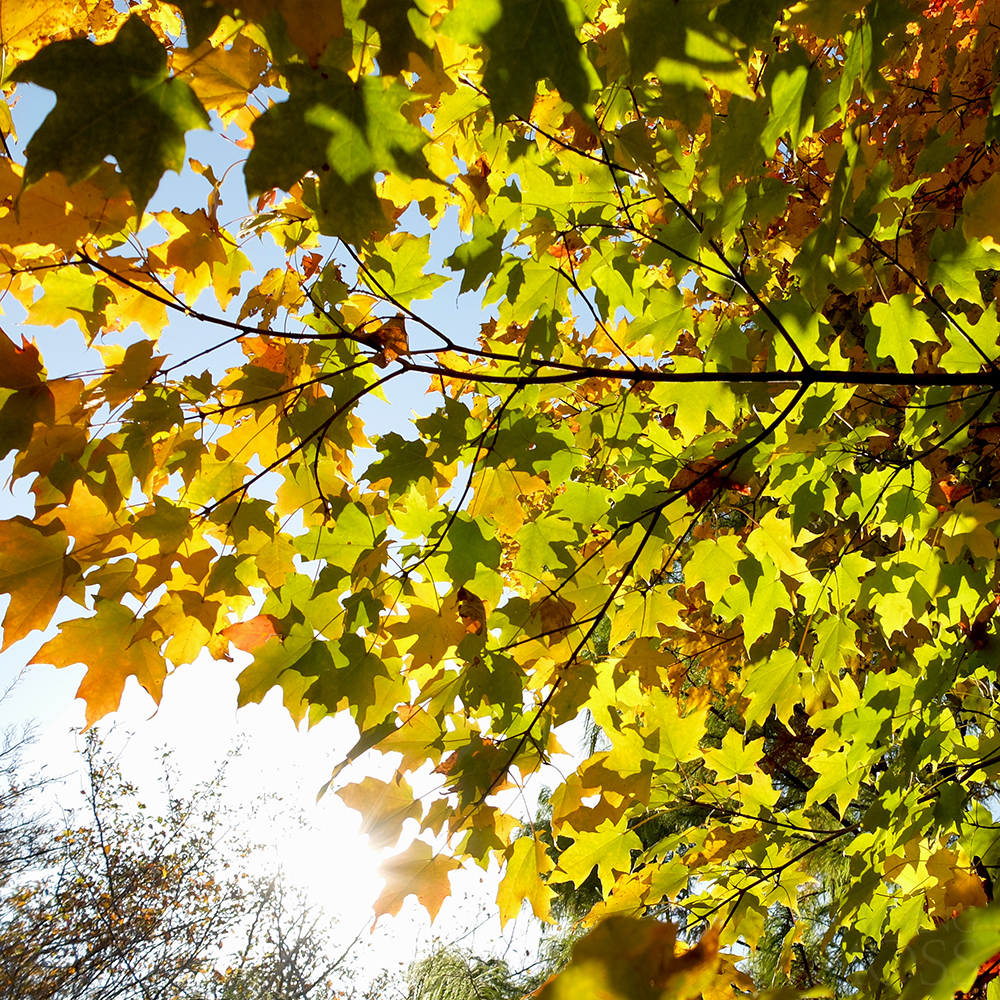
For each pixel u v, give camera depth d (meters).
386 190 0.98
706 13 0.71
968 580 1.09
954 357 1.05
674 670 1.40
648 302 1.11
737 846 1.12
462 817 0.98
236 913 6.53
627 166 0.98
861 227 0.97
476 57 0.91
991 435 1.20
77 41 0.65
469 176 1.10
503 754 1.00
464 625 1.01
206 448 1.00
